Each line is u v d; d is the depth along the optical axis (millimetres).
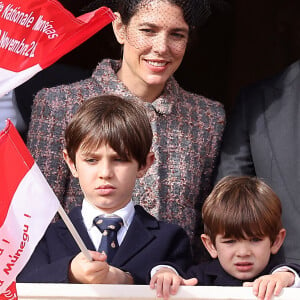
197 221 12141
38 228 9109
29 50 9266
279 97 12453
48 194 9172
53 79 14234
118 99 10867
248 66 21172
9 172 9117
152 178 11750
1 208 9086
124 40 11836
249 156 12453
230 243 10734
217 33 21281
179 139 12000
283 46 20859
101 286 9492
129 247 10609
